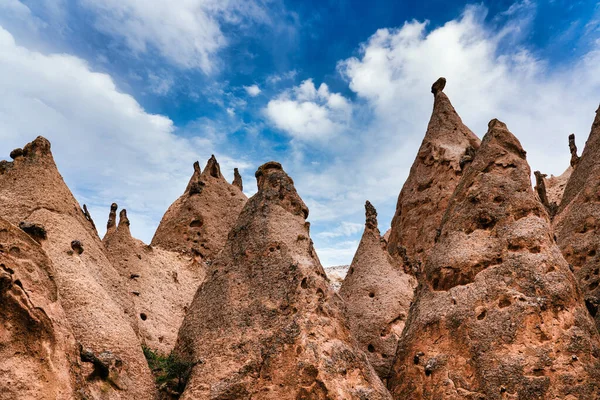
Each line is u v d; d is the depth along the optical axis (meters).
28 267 13.31
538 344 16.08
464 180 20.69
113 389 13.90
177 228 30.98
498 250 18.06
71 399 12.54
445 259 18.72
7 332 12.55
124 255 24.19
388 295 22.78
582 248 22.30
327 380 14.81
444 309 17.70
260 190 20.14
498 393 15.59
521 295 16.88
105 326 14.94
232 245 19.11
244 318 16.61
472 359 16.45
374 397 15.09
